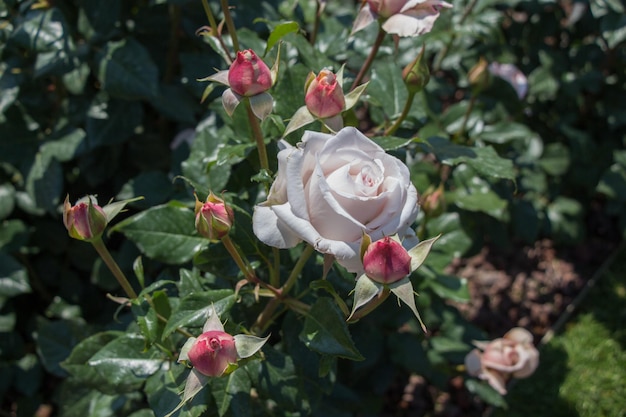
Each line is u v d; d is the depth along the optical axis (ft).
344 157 1.74
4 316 3.14
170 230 2.26
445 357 3.26
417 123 2.52
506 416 3.74
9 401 3.57
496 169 2.31
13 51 2.86
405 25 2.08
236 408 2.06
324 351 1.95
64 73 2.69
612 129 4.49
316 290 2.30
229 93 1.88
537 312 4.34
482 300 4.39
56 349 2.89
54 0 2.86
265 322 2.22
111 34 2.81
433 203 2.58
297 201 1.71
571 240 4.27
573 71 4.22
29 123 2.98
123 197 2.80
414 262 1.75
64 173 3.37
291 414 2.52
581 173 4.34
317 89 1.82
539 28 4.26
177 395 2.10
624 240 4.57
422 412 3.87
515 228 3.81
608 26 3.60
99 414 2.72
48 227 3.29
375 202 1.71
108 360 2.19
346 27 2.91
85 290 3.46
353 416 3.30
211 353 1.73
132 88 2.73
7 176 3.20
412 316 3.08
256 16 2.87
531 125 4.48
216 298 2.04
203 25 2.96
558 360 3.99
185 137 2.95
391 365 3.27
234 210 2.18
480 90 2.94
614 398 3.80
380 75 2.63
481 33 3.33
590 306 4.28
